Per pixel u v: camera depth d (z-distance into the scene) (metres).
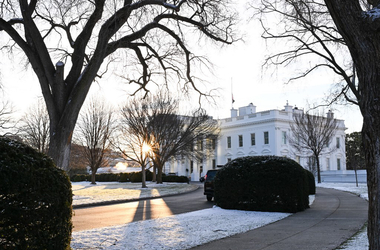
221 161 69.06
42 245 4.76
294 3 14.37
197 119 41.84
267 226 10.25
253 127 63.72
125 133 39.38
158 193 27.81
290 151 60.81
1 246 4.29
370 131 4.93
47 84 10.18
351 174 51.31
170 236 8.66
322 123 47.00
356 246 7.07
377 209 4.80
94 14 10.27
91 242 7.95
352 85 14.47
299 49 15.77
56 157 9.83
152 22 11.94
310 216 12.31
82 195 25.44
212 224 10.57
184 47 13.66
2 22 9.75
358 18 5.02
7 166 4.42
